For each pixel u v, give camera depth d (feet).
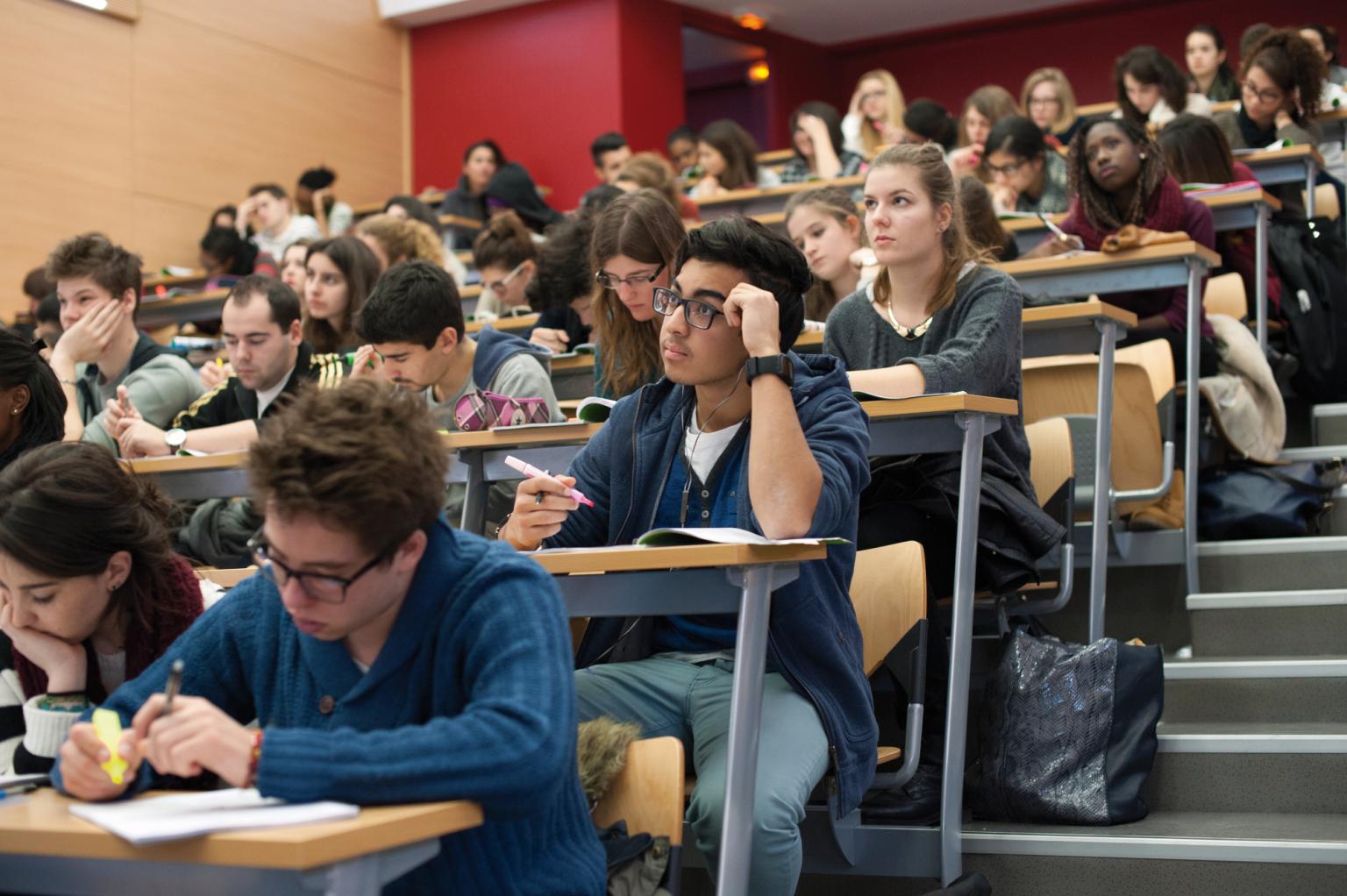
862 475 6.00
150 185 23.47
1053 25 30.71
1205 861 6.70
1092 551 9.13
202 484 8.36
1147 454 9.71
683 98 27.96
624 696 6.06
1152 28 29.78
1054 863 6.90
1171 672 8.66
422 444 3.81
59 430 6.98
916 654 6.63
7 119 21.38
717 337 6.06
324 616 3.80
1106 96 30.30
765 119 32.73
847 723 5.95
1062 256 10.30
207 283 20.63
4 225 21.24
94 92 22.68
